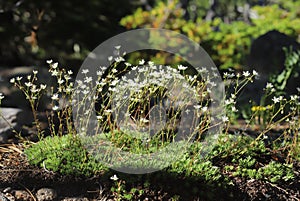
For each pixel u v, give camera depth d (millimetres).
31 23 12414
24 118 7328
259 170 5332
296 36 12234
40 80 10766
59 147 5508
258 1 17828
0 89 10203
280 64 10281
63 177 5156
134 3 13828
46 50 12883
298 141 6211
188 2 17906
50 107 8625
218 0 18328
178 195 4965
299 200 5164
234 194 5070
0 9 11766
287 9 15117
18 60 13070
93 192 5055
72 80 10203
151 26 13102
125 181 5062
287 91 9031
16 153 5832
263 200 5102
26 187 5156
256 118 7902
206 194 4988
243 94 9000
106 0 12953
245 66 10758
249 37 12336
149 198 4945
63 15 12430
